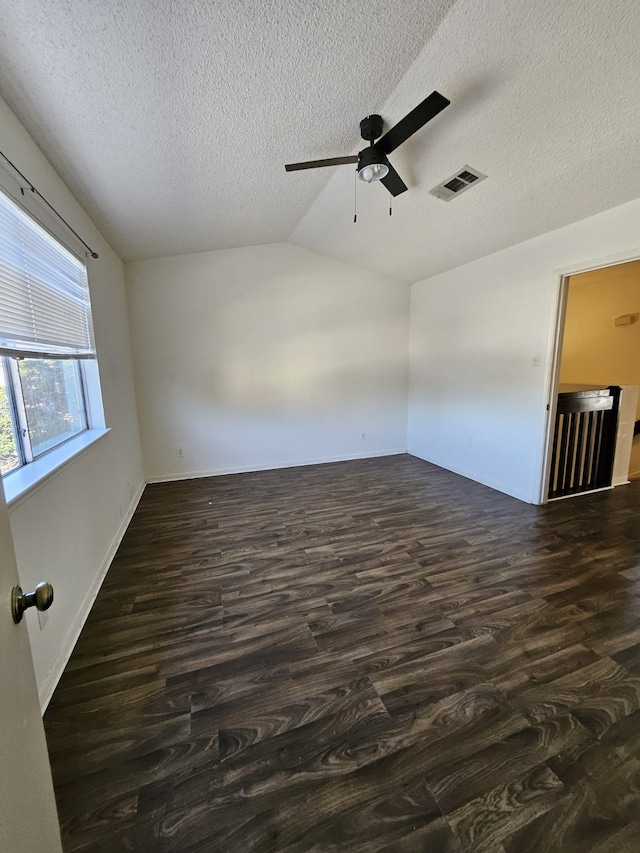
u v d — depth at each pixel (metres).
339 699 1.46
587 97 1.80
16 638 0.68
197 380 4.43
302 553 2.62
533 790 1.12
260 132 2.19
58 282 2.18
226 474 4.64
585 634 1.78
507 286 3.57
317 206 3.42
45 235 1.98
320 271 4.69
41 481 1.54
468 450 4.27
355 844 1.01
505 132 2.13
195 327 4.35
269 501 3.65
